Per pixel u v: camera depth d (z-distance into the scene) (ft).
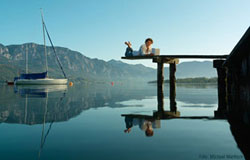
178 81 202.39
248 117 12.38
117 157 5.67
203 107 17.76
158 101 23.65
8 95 33.14
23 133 8.53
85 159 5.54
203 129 9.11
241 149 6.32
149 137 7.75
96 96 32.22
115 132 8.59
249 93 14.46
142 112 14.85
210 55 29.58
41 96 31.14
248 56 14.53
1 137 7.89
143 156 5.74
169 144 6.84
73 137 7.82
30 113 14.19
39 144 6.94
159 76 35.19
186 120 11.44
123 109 16.56
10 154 5.98
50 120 11.53
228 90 20.53
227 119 11.72
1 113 14.12
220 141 7.17
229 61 18.89
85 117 12.57
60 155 5.87
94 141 7.25
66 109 16.40
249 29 10.05
